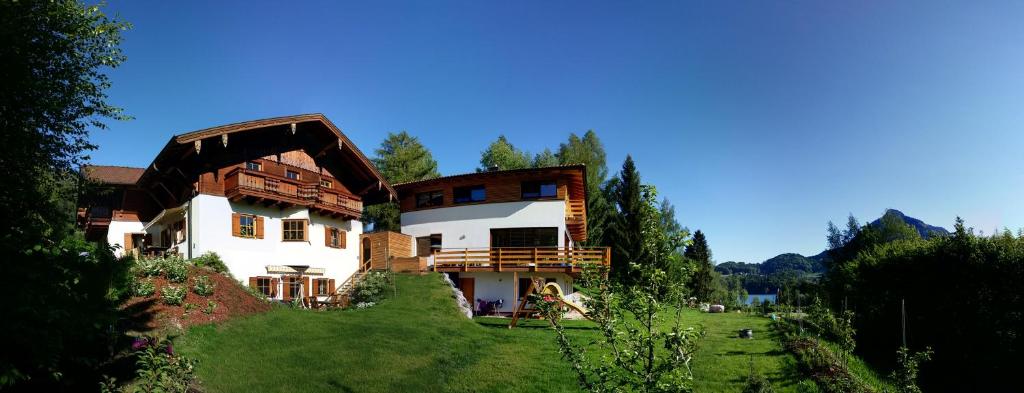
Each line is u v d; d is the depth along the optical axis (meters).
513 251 29.19
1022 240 17.66
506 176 30.77
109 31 13.66
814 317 20.52
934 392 16.64
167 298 14.66
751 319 29.14
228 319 15.27
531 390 12.73
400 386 12.39
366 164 28.77
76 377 9.17
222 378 11.50
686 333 6.23
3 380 6.22
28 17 11.28
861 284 23.31
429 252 32.31
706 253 63.50
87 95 13.51
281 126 25.25
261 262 24.59
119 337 11.59
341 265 28.84
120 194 28.41
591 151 56.31
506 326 21.62
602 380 6.76
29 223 8.62
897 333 20.27
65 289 7.43
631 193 49.44
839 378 13.91
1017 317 16.70
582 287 7.18
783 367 15.31
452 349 15.95
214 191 23.27
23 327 6.46
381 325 17.62
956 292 18.50
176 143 20.83
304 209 26.52
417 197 33.75
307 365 13.01
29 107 11.52
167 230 27.02
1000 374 16.83
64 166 13.63
